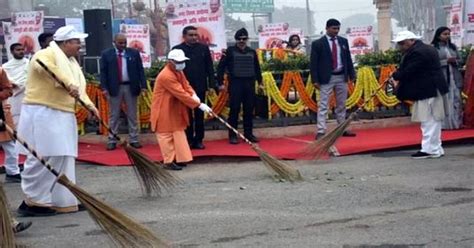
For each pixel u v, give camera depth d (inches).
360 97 479.8
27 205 277.0
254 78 429.1
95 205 209.2
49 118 269.0
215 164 386.0
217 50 494.9
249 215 262.7
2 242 199.2
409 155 393.1
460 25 643.5
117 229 207.6
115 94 417.7
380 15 1082.7
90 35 560.7
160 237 234.2
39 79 270.2
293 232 236.7
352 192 297.9
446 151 402.6
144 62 573.0
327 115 462.0
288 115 469.1
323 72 430.3
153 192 309.0
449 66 458.3
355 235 230.2
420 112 375.9
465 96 468.4
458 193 289.6
